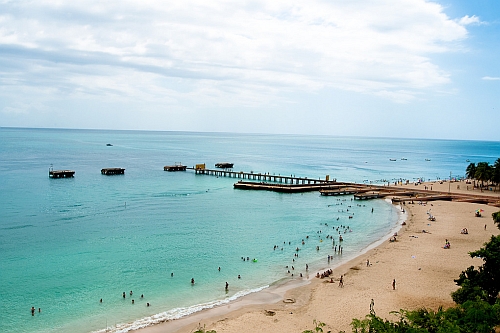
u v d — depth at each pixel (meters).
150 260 64.44
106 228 83.75
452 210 105.56
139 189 136.38
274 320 44.62
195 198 123.31
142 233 80.38
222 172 180.38
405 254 67.75
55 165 198.00
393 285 53.34
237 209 107.69
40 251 67.62
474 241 75.19
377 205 116.31
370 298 50.19
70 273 58.16
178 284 55.09
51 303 48.47
